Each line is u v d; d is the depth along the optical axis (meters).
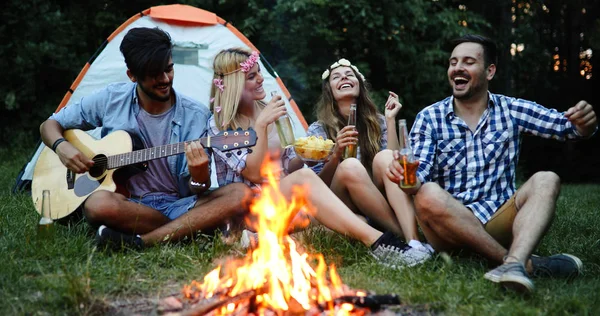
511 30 11.95
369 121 4.26
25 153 9.65
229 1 10.74
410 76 11.27
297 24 10.33
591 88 12.51
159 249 3.45
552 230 4.36
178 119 4.01
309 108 10.85
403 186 3.25
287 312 2.59
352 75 4.24
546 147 12.57
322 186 3.55
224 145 3.68
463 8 12.08
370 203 3.69
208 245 3.55
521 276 2.79
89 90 6.19
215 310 2.63
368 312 2.70
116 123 4.00
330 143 3.77
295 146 3.75
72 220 3.96
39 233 3.56
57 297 2.79
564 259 3.20
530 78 12.53
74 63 10.21
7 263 3.14
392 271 3.17
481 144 3.50
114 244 3.47
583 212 5.25
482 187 3.47
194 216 3.67
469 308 2.70
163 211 3.88
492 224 3.36
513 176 3.52
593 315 2.65
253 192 3.79
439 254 3.33
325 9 10.39
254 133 3.68
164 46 3.79
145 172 3.95
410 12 10.88
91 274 3.03
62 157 3.86
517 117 3.50
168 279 3.11
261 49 10.76
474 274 3.13
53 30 10.09
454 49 3.54
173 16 6.32
